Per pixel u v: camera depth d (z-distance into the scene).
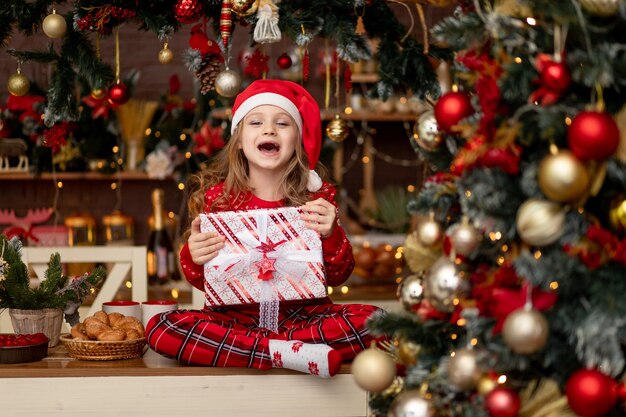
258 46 1.99
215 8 1.86
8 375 1.69
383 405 1.37
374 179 3.97
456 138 1.32
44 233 3.42
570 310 1.12
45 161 3.38
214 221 1.85
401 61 1.74
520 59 1.17
